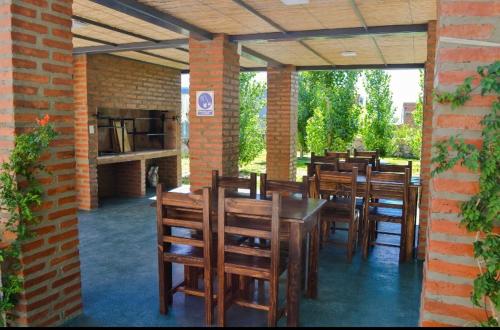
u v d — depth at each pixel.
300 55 6.97
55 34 2.93
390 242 5.55
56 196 3.01
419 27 4.73
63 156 3.04
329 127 10.09
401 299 3.70
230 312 3.45
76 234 3.20
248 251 3.01
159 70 8.58
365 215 4.77
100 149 7.83
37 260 2.89
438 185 2.05
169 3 3.95
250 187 4.27
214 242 3.48
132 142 8.63
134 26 4.98
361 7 4.09
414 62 7.61
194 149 5.43
